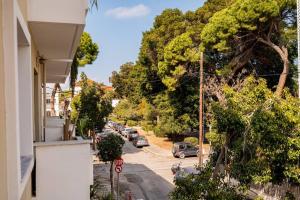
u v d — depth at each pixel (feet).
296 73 76.02
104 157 57.67
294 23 72.28
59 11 16.60
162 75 97.45
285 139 23.00
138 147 109.50
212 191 22.85
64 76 46.96
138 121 165.27
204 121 82.79
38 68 25.62
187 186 24.03
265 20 67.31
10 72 9.91
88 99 79.10
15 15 10.23
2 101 9.30
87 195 17.57
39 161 16.97
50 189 17.06
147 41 108.68
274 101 24.06
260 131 23.24
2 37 9.72
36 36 19.52
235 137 25.53
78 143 17.57
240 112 24.66
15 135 9.84
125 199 55.16
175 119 105.40
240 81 73.41
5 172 9.43
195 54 85.66
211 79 81.56
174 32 101.40
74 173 17.44
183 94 100.68
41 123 27.86
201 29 90.33
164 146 107.96
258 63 84.89
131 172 75.51
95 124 80.18
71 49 24.32
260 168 23.08
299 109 23.88
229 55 83.15
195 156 91.66
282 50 73.77
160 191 60.23
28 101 15.88
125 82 188.34
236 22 70.23
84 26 17.33
